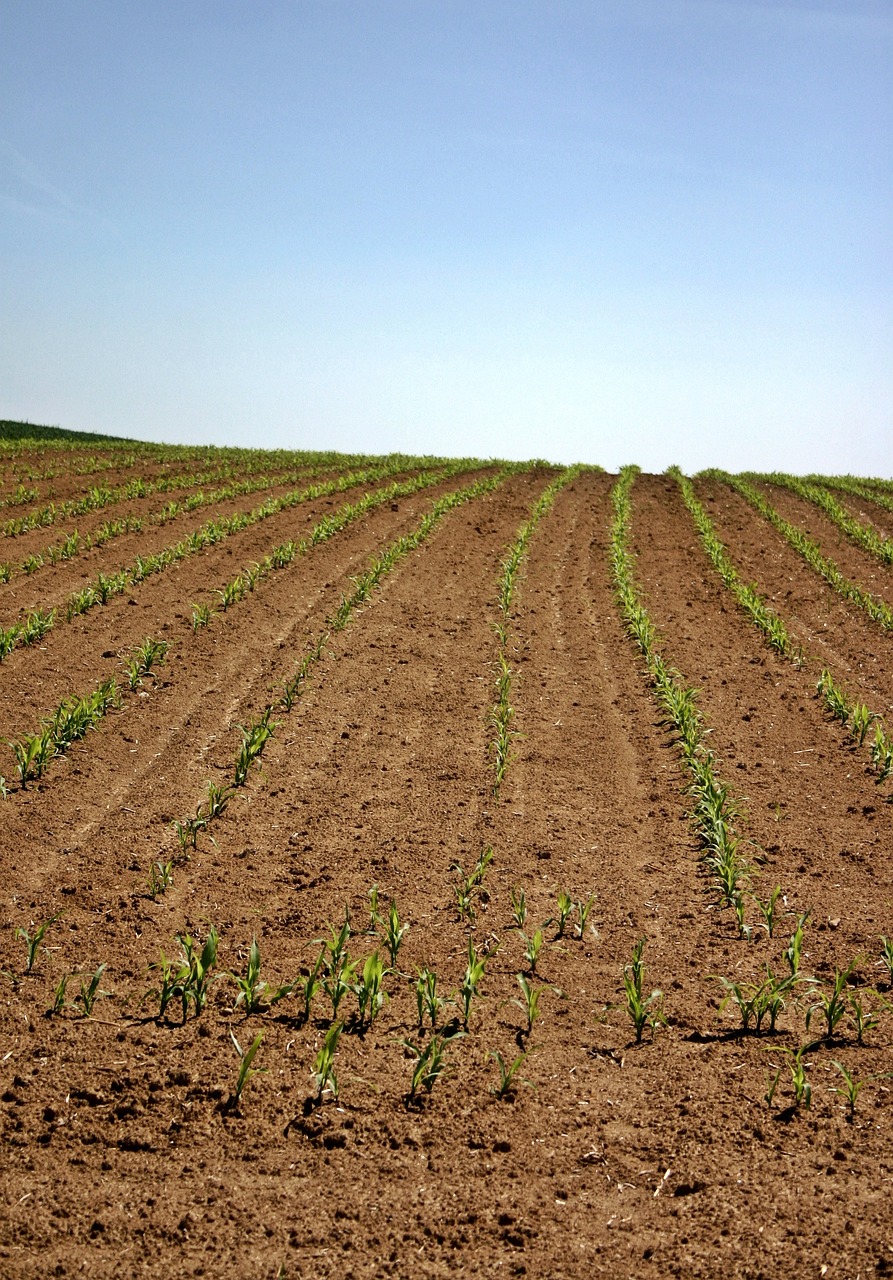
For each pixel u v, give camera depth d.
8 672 10.38
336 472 28.39
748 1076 4.64
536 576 16.72
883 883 6.80
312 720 9.85
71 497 21.66
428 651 12.33
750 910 6.42
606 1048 4.90
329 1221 3.66
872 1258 3.40
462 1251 3.51
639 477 30.22
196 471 27.23
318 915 6.22
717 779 8.67
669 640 13.23
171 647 11.70
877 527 21.70
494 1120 4.29
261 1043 4.87
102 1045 4.79
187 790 8.08
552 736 9.73
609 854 7.27
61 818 7.41
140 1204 3.73
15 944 5.68
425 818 7.78
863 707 9.57
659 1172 3.95
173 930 5.98
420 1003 5.01
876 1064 4.72
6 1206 3.68
